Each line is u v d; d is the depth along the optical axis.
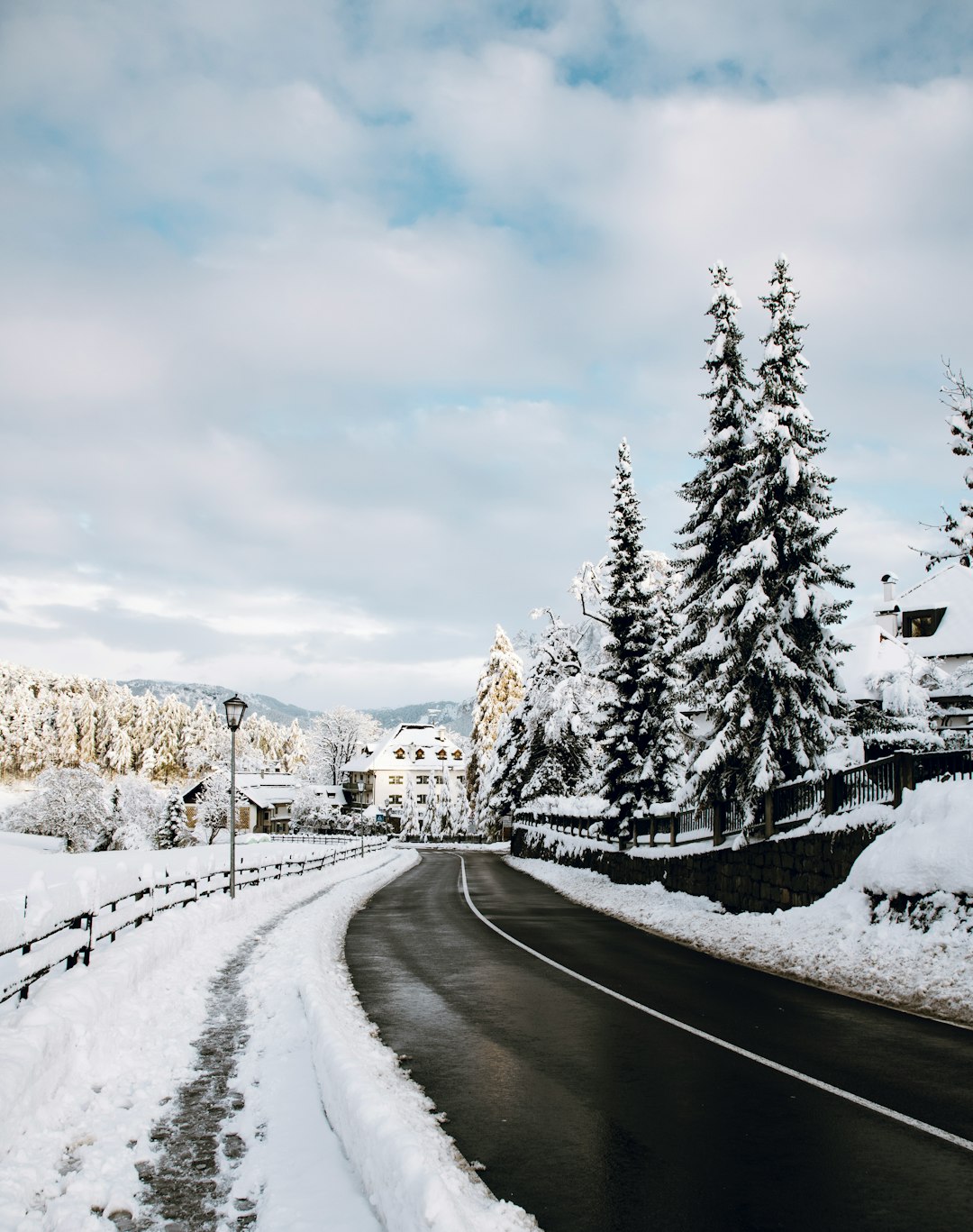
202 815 91.31
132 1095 6.84
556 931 18.98
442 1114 6.46
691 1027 9.52
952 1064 7.85
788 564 20.92
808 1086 7.17
